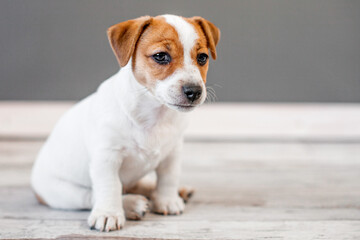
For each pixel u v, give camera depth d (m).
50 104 1.15
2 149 0.94
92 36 1.14
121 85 0.59
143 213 0.61
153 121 0.59
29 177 0.78
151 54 0.56
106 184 0.59
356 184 0.76
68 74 1.15
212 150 0.95
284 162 0.87
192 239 0.57
